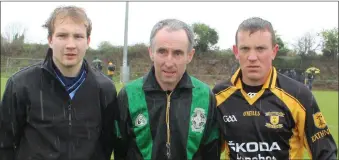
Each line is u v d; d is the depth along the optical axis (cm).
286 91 315
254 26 307
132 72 3431
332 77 3306
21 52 4191
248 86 322
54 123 282
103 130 304
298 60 3191
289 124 311
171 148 285
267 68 313
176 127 286
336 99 2180
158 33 277
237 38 318
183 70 283
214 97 307
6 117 288
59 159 280
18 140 295
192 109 290
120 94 301
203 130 292
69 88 288
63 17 281
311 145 308
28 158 280
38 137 281
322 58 3316
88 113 290
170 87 287
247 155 313
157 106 287
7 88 288
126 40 2397
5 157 295
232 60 3816
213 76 3491
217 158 316
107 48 4050
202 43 3884
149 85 289
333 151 304
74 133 285
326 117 1345
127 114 292
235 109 322
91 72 299
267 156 310
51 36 287
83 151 285
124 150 307
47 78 286
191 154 288
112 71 2569
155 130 286
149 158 285
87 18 292
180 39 273
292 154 312
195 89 294
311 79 2786
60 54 280
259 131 311
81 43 284
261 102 317
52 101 284
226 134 322
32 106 282
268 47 308
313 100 312
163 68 276
